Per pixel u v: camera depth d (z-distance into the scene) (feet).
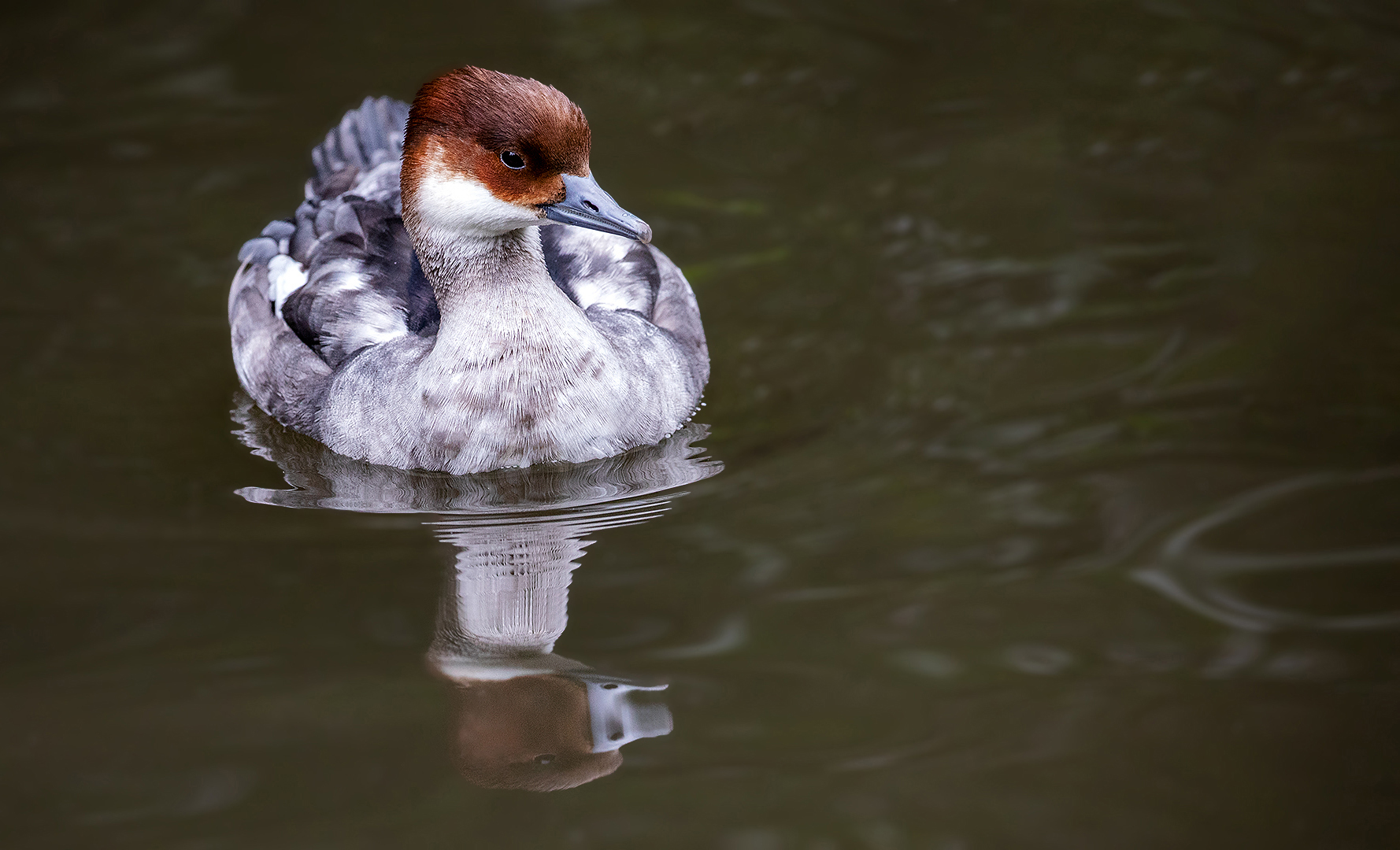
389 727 27.25
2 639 29.37
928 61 52.95
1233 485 33.55
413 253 39.63
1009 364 39.04
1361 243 42.32
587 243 40.47
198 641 29.45
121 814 25.20
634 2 56.24
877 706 27.68
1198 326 39.75
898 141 48.98
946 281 42.68
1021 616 29.86
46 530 33.35
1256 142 47.42
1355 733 26.48
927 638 29.35
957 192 46.44
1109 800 25.39
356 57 53.83
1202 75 50.93
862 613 30.12
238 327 40.96
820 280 43.34
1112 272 42.27
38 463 36.35
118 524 33.68
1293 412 35.96
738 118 50.55
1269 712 27.02
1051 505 33.37
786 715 27.48
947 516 33.24
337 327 38.52
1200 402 36.73
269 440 38.11
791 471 35.47
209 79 52.54
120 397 39.65
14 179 47.44
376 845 24.70
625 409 36.04
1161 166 46.75
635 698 27.89
